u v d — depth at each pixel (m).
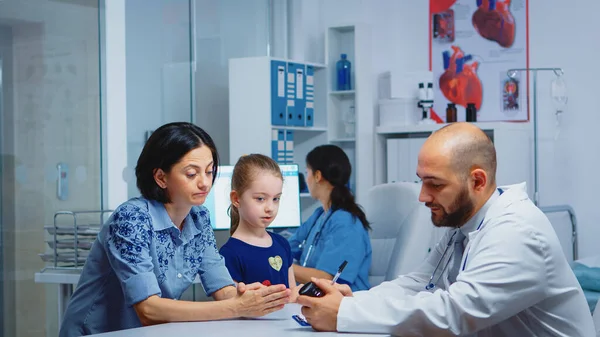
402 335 1.75
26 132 3.42
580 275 3.88
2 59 3.47
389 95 5.46
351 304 1.76
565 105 5.25
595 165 5.15
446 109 5.43
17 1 3.43
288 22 5.22
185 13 3.51
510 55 5.47
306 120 4.80
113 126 3.31
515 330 1.90
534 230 1.79
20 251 3.40
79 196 3.29
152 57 3.58
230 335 1.65
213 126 4.70
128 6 3.53
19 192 3.43
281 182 2.51
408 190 3.61
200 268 2.11
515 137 4.99
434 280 2.17
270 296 1.87
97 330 1.98
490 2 5.52
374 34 5.66
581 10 5.20
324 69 5.09
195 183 1.91
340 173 3.38
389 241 3.68
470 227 1.95
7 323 3.42
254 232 2.51
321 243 3.33
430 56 5.74
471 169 1.87
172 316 1.83
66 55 3.33
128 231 1.86
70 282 3.15
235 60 4.56
